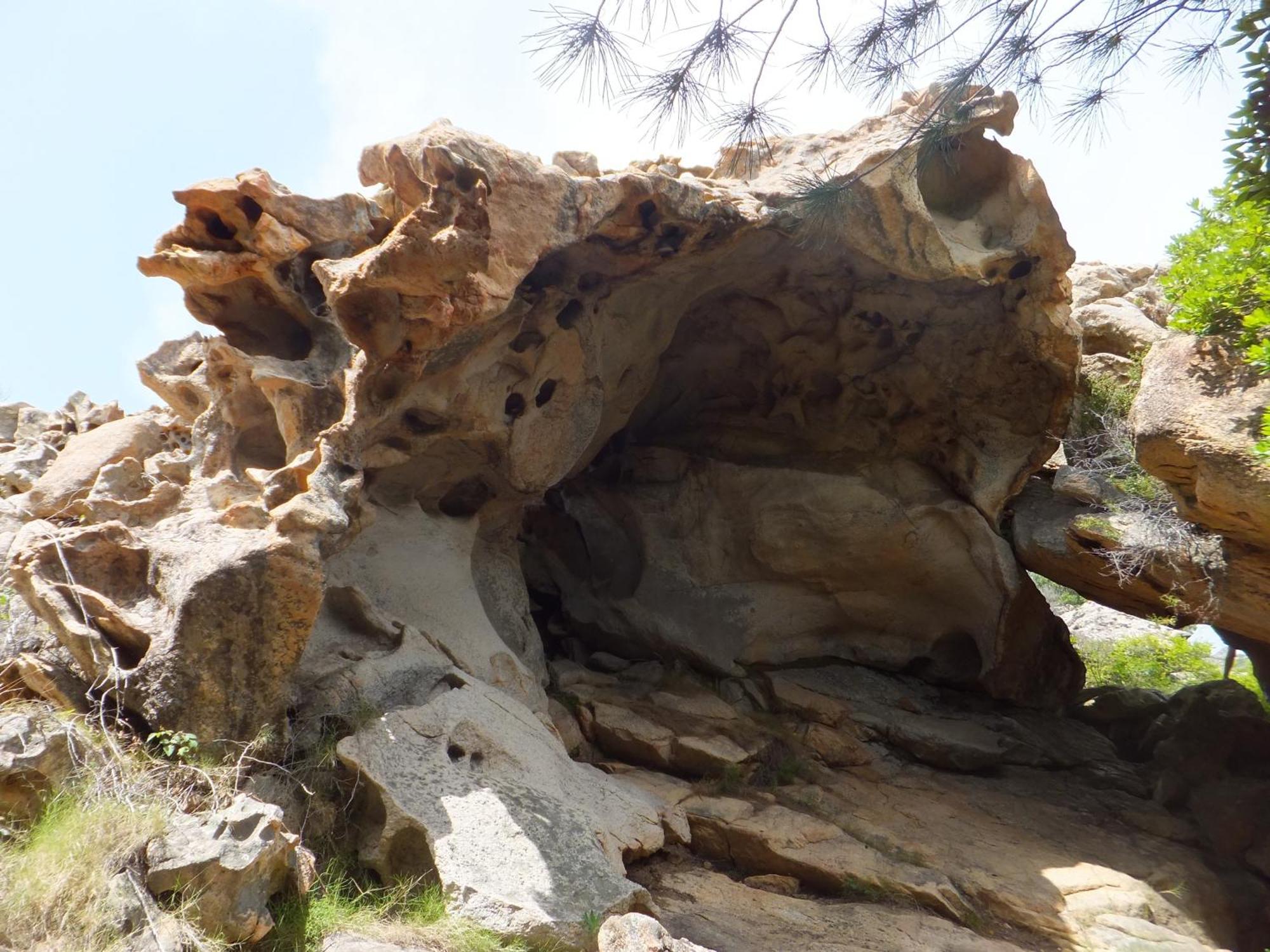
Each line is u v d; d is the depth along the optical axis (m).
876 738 10.70
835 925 7.38
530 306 8.16
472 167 6.26
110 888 4.79
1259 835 9.91
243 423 7.30
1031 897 8.15
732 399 11.67
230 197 6.90
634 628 10.95
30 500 8.01
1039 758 10.88
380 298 6.70
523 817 6.65
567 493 11.34
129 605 6.24
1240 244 7.67
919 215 9.05
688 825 8.32
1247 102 6.25
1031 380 10.61
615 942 5.46
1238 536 7.96
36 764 5.36
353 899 5.99
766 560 11.02
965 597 11.17
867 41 5.18
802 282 10.30
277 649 6.12
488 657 8.19
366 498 8.33
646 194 7.77
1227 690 11.39
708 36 4.94
